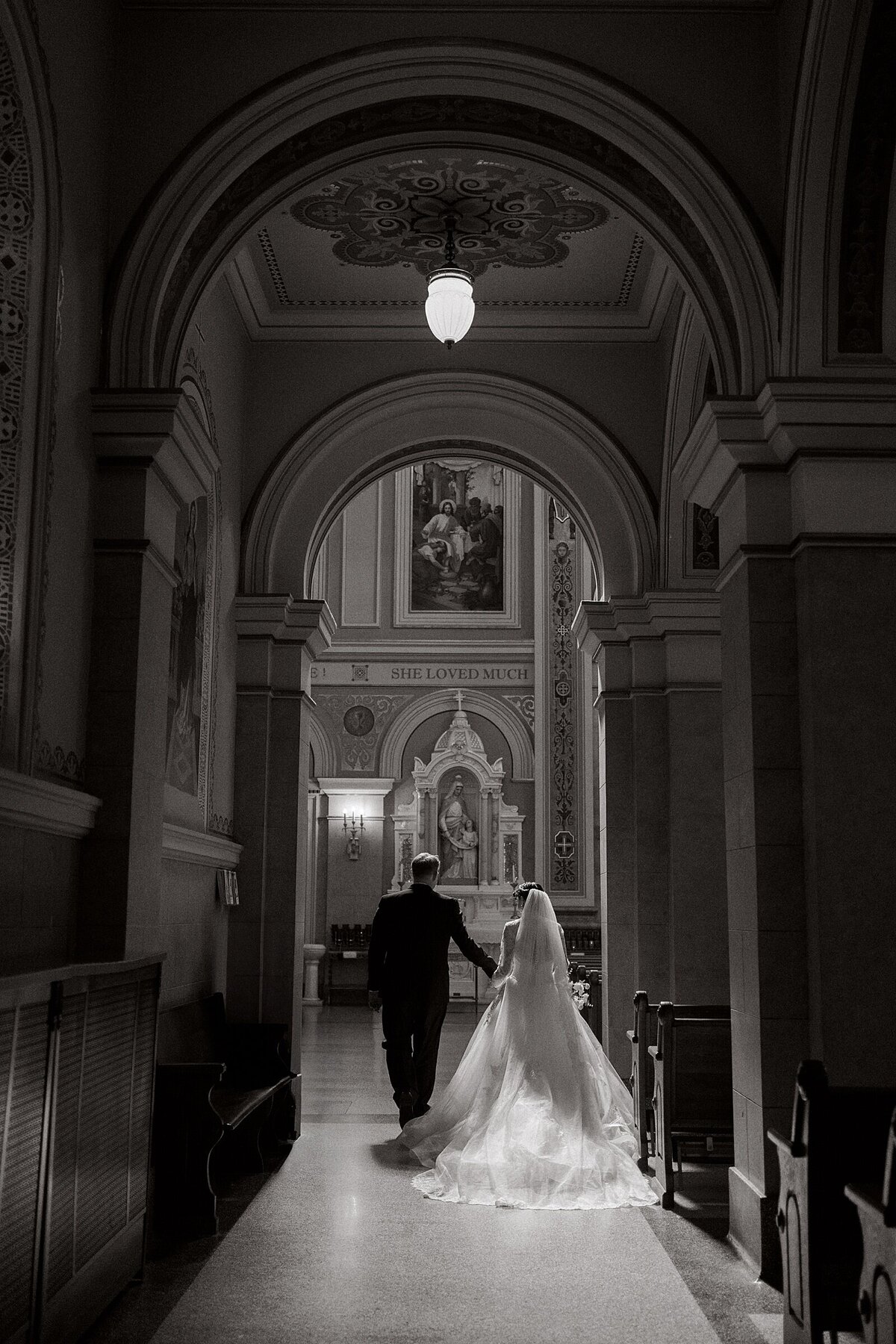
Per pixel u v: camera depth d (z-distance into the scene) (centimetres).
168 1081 634
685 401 973
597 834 2272
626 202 706
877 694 609
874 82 600
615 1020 1042
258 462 1027
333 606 2381
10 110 524
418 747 2355
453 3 670
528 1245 609
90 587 614
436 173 821
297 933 999
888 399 622
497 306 1020
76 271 596
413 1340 475
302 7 670
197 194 655
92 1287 470
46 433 540
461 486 2411
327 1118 1002
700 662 1009
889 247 630
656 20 675
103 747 608
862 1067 584
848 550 618
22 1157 383
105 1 647
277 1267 569
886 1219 335
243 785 995
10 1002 366
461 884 2275
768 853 616
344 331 1034
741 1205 607
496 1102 774
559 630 2339
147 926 634
